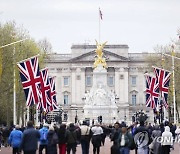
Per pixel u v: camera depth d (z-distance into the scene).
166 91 92.12
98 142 58.84
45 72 79.81
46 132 54.16
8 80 101.56
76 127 57.22
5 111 128.38
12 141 52.06
